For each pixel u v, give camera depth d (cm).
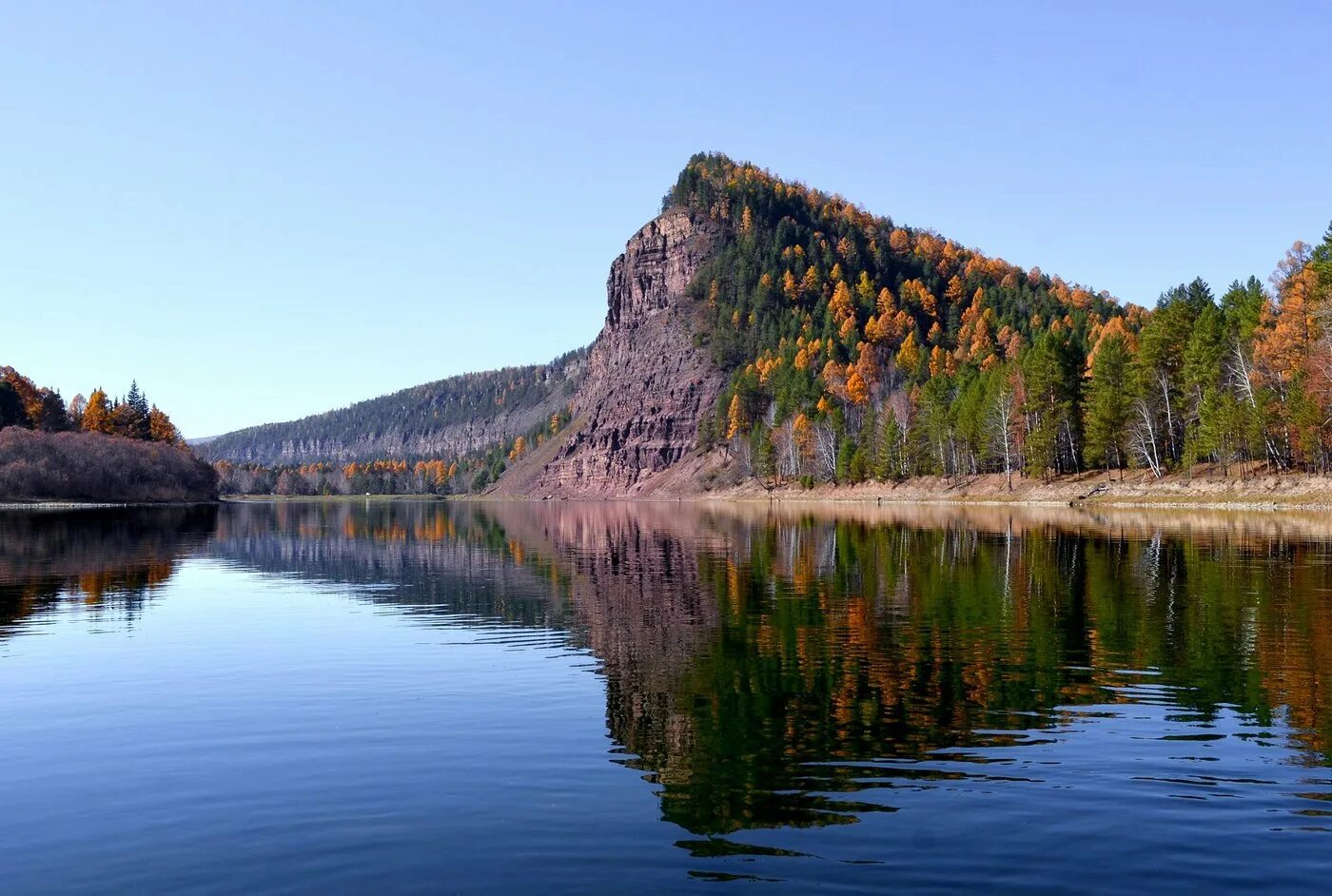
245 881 1038
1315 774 1325
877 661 2102
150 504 16888
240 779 1378
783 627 2581
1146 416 9806
